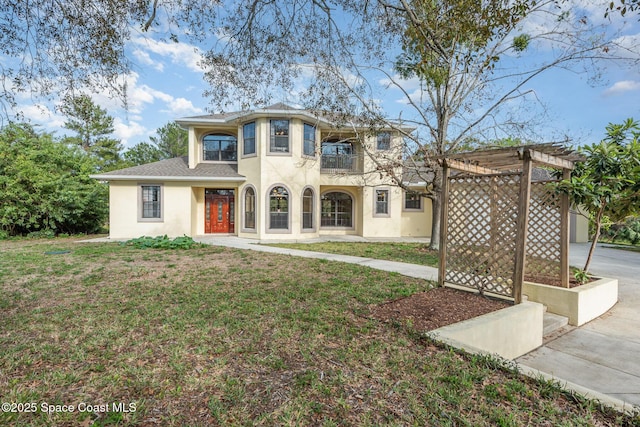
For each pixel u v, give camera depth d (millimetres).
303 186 15625
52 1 4133
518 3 4281
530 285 5809
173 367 3002
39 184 14695
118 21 4547
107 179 14852
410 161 13555
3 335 3758
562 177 6055
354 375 2871
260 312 4570
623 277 8211
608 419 2293
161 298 5277
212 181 15758
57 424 2215
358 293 5605
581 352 4289
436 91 11016
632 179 5609
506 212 5148
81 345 3473
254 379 2801
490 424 2238
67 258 9102
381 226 17375
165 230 15453
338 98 10172
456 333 3684
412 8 5016
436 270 7789
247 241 14320
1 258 9023
